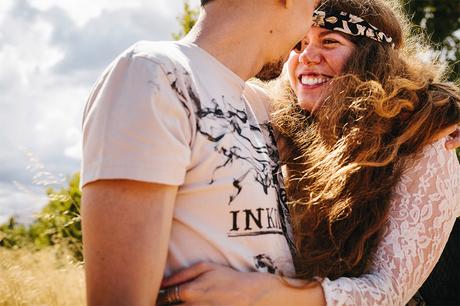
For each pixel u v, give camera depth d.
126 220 1.30
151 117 1.34
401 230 1.84
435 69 2.35
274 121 2.18
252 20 1.71
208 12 1.69
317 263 1.82
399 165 1.95
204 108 1.49
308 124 2.27
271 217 1.60
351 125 2.09
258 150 1.64
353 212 1.93
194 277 1.45
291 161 2.16
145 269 1.30
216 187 1.49
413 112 2.05
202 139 1.47
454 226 2.17
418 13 11.08
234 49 1.68
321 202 1.98
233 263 1.50
